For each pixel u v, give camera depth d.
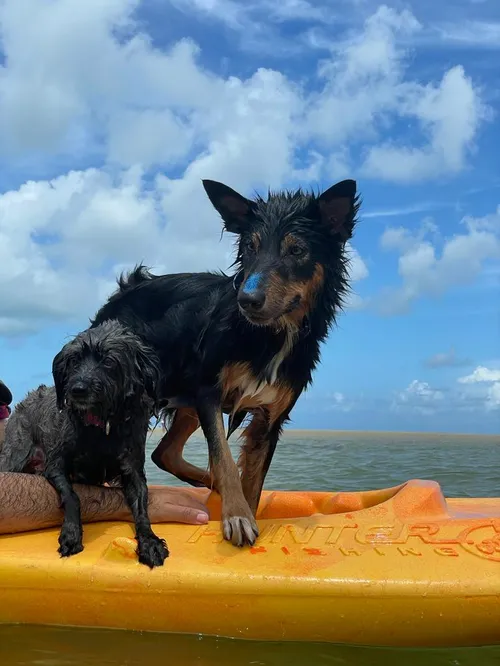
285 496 1.45
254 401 1.25
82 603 0.97
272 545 1.04
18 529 1.07
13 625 0.98
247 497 1.30
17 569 0.98
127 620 0.97
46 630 0.97
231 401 1.27
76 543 1.02
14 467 1.27
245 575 0.95
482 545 1.02
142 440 1.19
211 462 1.17
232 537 1.04
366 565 0.97
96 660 0.87
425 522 1.09
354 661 0.89
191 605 0.95
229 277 1.31
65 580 0.97
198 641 0.94
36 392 1.31
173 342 1.32
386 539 1.04
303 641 0.95
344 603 0.93
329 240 1.24
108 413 1.11
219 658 0.89
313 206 1.22
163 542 1.03
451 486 2.21
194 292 1.33
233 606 0.94
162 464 1.52
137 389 1.17
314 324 1.24
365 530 1.07
